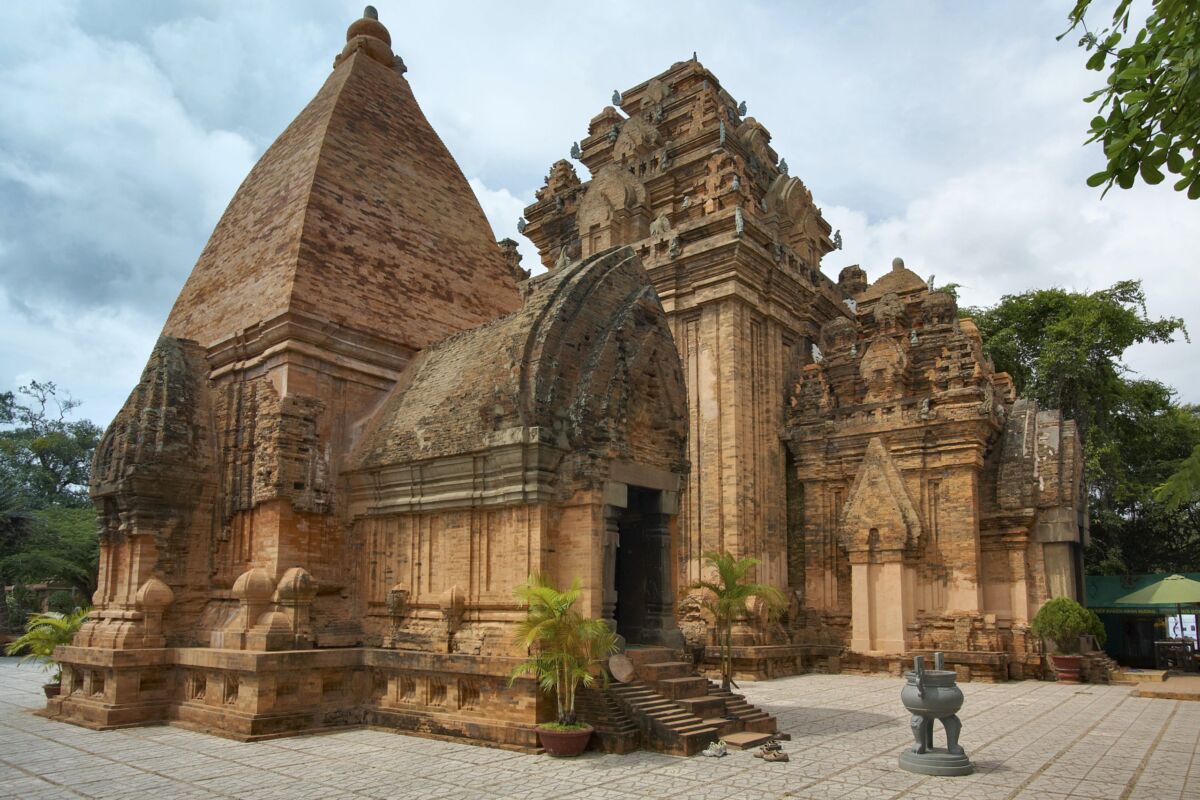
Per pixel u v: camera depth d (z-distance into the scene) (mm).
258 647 17531
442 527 18188
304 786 12805
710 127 36906
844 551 31812
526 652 15672
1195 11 7336
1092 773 13812
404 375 22016
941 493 30359
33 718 20469
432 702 17219
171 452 20312
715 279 32125
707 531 30453
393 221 23906
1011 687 26484
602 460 16922
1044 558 30031
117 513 21094
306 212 21406
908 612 29531
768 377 33406
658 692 16484
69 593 54156
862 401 34094
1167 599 32781
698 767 13891
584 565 16297
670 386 19281
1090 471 40344
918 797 12117
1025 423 31734
